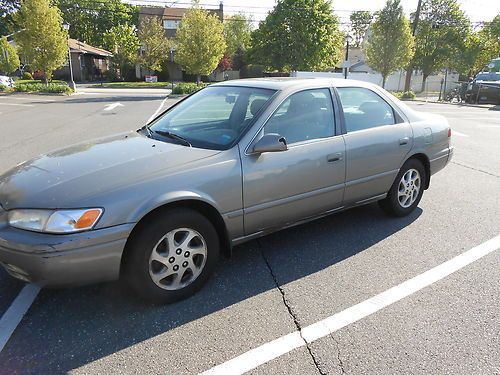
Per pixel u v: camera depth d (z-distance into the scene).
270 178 3.29
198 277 3.07
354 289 3.21
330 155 3.68
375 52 30.38
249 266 3.55
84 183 2.67
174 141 3.43
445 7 42.25
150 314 2.85
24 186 2.76
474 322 2.79
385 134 4.19
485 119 15.35
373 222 4.57
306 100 3.70
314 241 4.06
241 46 56.78
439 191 5.78
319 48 38.75
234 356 2.46
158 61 44.16
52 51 26.69
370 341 2.59
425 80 44.78
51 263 2.45
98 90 32.28
